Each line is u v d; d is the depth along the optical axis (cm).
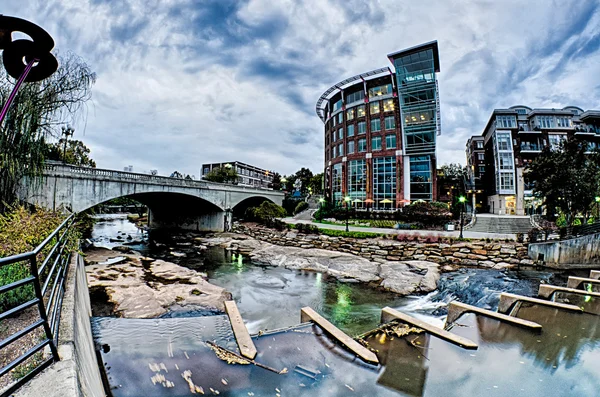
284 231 2980
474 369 502
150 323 644
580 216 2427
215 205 3400
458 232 2394
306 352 550
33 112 1148
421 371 492
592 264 1686
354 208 3831
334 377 468
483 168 5350
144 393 410
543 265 1678
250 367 489
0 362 291
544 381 469
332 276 1591
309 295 1282
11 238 639
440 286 1389
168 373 462
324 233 2609
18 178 1200
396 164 3541
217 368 482
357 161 3931
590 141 4300
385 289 1362
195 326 640
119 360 494
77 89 1312
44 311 262
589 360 538
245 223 3975
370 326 958
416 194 3488
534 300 860
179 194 2881
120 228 4003
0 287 211
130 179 2216
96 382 368
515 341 618
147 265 1525
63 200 1673
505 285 1334
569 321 738
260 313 1069
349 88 4156
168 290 1080
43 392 229
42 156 1215
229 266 1836
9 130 1099
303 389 432
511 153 4216
